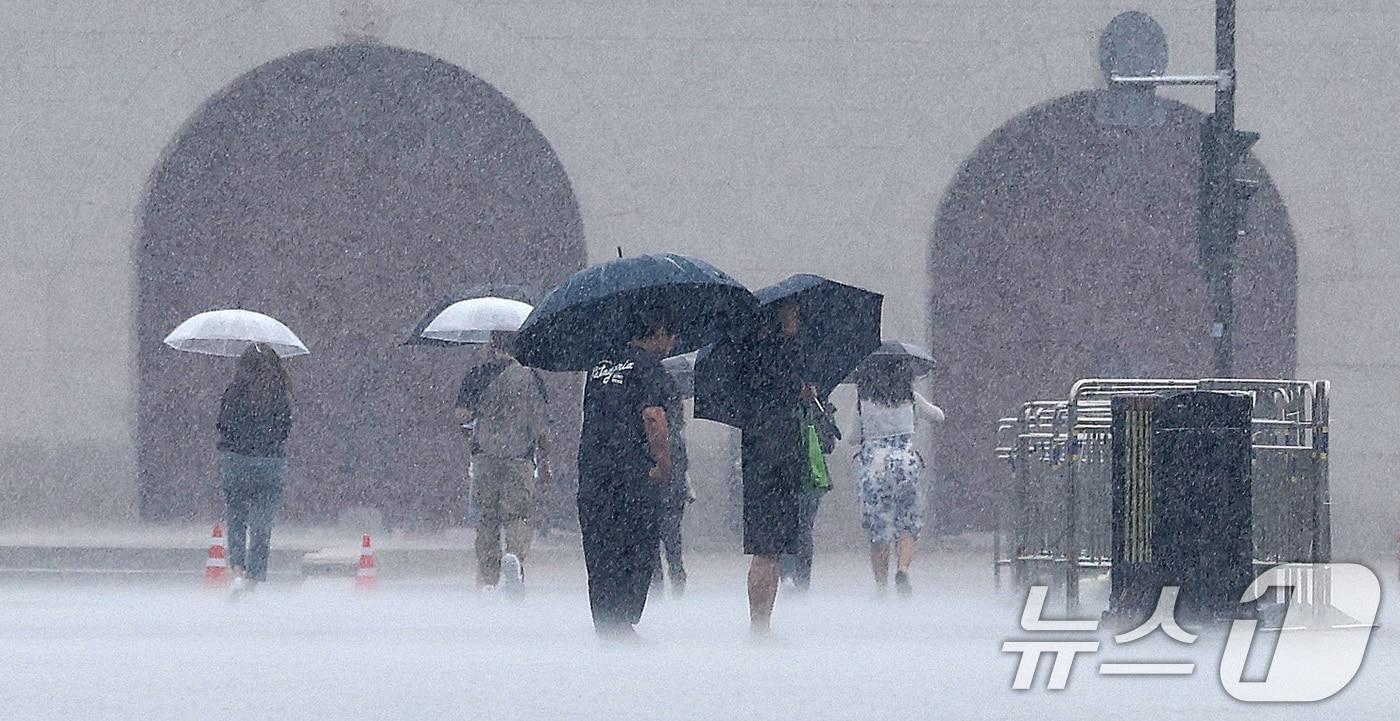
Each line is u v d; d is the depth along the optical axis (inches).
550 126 3838.6
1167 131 3912.4
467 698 1414.9
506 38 3838.6
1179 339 3946.9
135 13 3831.2
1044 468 2416.3
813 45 3843.5
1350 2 3858.3
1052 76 3841.0
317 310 3939.5
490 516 2529.5
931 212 3846.0
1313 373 3855.8
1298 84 3850.9
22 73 3818.9
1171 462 1968.5
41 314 3816.4
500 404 2524.6
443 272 3924.7
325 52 3853.3
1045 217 3919.8
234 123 3887.8
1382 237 3853.3
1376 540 3831.2
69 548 3329.2
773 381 1850.4
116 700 1405.0
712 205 3833.7
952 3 3843.5
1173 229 3934.5
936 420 2689.5
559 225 3892.7
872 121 3846.0
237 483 2701.8
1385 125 3855.8
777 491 1828.2
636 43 3836.1
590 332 1915.6
